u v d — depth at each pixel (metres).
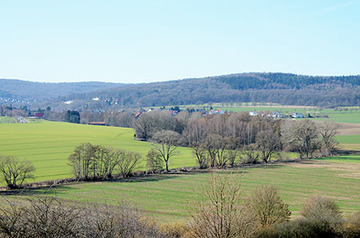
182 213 45.94
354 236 30.27
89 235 14.59
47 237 12.44
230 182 22.06
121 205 19.69
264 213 31.34
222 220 20.00
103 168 75.12
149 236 19.52
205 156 89.75
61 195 54.94
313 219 31.95
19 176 66.69
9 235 11.98
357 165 86.88
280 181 68.38
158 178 73.69
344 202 52.72
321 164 88.81
